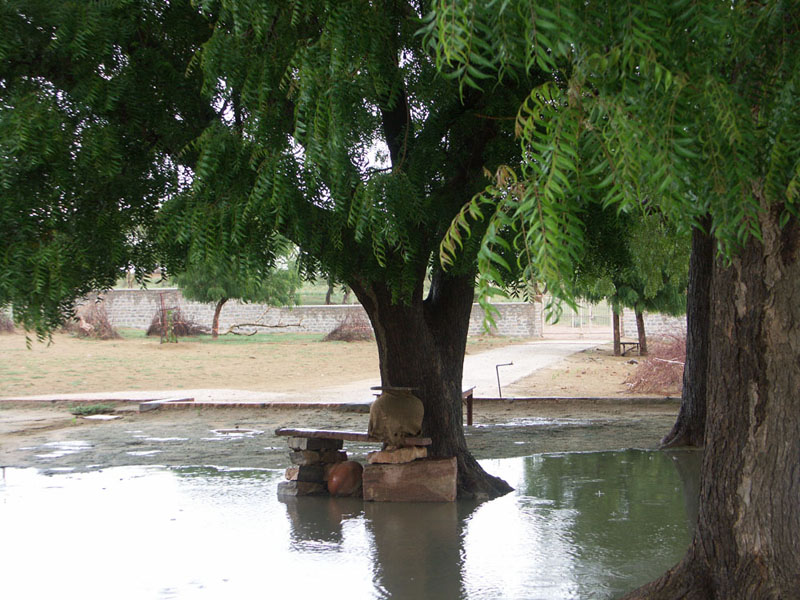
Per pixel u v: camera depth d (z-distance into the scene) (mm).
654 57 2104
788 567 3908
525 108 2420
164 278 7074
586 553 6203
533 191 2168
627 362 26812
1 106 5496
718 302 4164
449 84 5641
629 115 2186
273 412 16172
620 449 11602
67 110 5746
